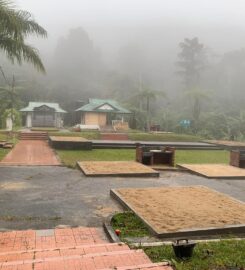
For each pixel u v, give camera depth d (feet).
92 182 29.73
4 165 39.19
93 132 98.02
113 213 20.03
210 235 16.15
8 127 105.70
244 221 17.54
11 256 12.16
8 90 129.39
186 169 38.86
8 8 38.11
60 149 62.03
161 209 19.75
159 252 13.17
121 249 13.08
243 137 128.88
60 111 139.64
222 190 28.22
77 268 10.41
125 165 38.27
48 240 15.33
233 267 11.83
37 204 21.98
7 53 44.06
